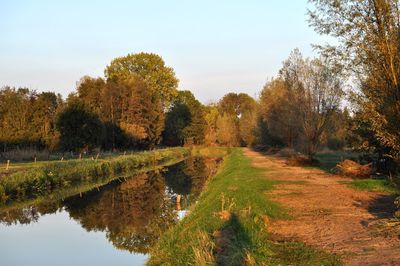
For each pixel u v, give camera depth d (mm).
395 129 12719
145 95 68312
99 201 25750
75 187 31531
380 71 12922
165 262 10344
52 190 29828
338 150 52938
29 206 24250
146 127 68250
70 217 21234
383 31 12688
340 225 12312
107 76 87188
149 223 18891
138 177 38375
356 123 21938
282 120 44969
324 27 13836
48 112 47375
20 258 14164
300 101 34281
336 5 13359
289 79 36094
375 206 15195
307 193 18922
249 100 114875
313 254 9359
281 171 29531
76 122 45312
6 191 25969
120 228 18359
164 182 34688
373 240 10289
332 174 26422
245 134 85125
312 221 13109
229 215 12961
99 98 62625
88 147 47156
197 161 58906
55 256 14328
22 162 36906
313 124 33938
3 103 44500
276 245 10406
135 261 13430
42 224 19672
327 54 14148
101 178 37344
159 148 77875
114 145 61781
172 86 90062
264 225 12492
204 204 17578
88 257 14164
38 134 44938
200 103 106125
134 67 86312
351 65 13703
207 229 11633
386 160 24000
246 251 9094
